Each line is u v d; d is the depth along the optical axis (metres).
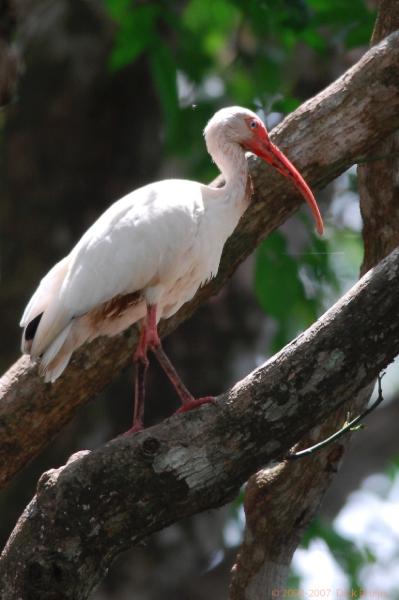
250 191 9.99
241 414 7.50
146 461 7.46
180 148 14.65
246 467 7.54
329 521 17.11
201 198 9.61
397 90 9.84
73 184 16.36
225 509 15.95
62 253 16.12
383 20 10.24
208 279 9.88
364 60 9.97
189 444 7.49
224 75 16.30
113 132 16.53
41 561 7.47
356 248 17.69
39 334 8.84
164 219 9.24
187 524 15.57
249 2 14.00
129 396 15.75
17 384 9.98
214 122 10.08
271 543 9.87
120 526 7.52
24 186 16.36
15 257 16.16
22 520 7.66
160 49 13.62
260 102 13.76
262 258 12.38
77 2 16.72
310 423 7.53
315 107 10.09
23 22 15.31
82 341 9.23
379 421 17.91
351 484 17.42
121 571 15.22
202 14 15.69
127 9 14.01
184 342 16.09
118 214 9.32
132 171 16.64
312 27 13.49
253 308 16.45
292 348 7.52
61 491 7.51
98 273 9.02
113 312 9.34
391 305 7.39
